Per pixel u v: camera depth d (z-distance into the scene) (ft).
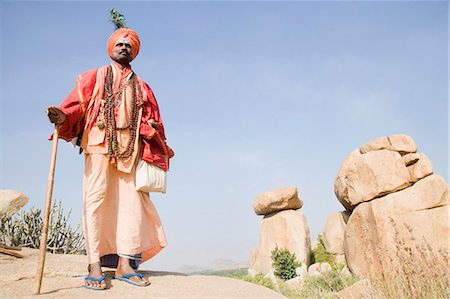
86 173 16.61
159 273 18.58
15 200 30.63
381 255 33.37
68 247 31.40
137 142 17.15
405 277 28.71
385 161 61.36
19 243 30.68
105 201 16.89
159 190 17.74
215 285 16.99
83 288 14.83
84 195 16.40
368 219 59.26
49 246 31.01
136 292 14.94
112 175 17.16
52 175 14.78
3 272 15.96
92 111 16.93
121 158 16.89
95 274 15.21
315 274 63.41
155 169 17.62
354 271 59.36
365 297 31.12
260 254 82.53
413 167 60.85
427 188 56.95
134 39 18.22
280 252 73.97
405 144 63.82
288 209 84.48
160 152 18.04
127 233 16.60
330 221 78.84
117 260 17.43
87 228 15.93
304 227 79.66
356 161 63.67
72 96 16.61
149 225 17.72
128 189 17.17
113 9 18.75
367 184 61.57
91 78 17.15
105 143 16.70
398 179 59.77
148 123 17.69
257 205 86.43
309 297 44.04
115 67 17.95
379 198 59.82
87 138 16.78
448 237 53.21
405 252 31.91
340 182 70.18
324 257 77.82
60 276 16.48
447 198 55.83
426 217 55.11
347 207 72.33
